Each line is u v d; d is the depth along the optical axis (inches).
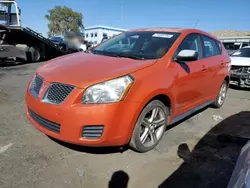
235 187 67.3
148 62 135.7
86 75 119.4
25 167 118.7
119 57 147.3
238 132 175.9
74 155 131.9
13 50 477.1
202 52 184.4
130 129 121.7
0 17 464.4
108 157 132.0
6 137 146.0
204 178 118.6
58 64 140.8
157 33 171.8
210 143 156.0
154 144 141.9
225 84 232.7
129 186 110.3
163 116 143.2
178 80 146.0
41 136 149.3
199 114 212.5
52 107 117.3
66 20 2453.2
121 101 115.1
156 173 120.6
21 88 268.1
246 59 335.3
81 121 112.4
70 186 108.1
